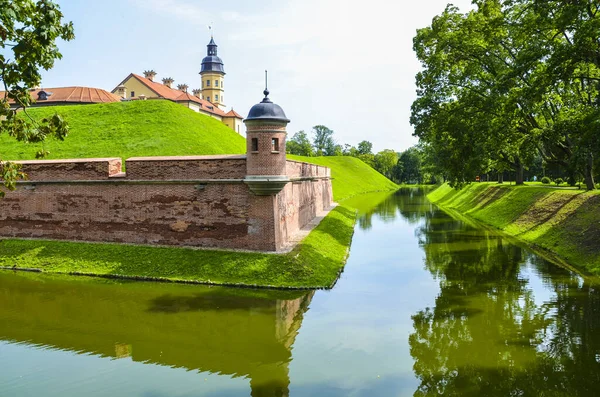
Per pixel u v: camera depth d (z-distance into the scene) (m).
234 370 10.36
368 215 43.12
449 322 13.28
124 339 12.09
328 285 16.86
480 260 21.77
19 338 12.14
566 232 24.25
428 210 48.59
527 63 20.75
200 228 19.17
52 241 20.56
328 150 156.62
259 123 17.91
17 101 9.44
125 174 19.92
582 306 14.52
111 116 39.62
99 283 16.92
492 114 27.55
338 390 9.41
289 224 22.38
